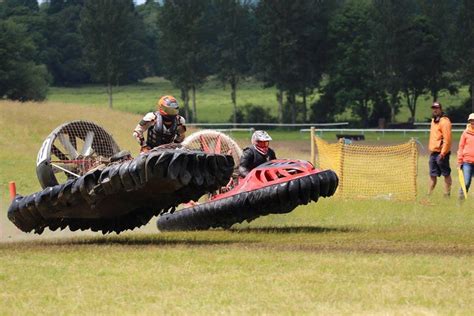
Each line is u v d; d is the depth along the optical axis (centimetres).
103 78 19875
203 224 3014
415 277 1955
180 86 18875
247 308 1652
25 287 1889
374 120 17762
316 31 17938
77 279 1969
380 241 2628
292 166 2938
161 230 3169
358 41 17412
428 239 2677
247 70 19675
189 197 2683
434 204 3872
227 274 2003
